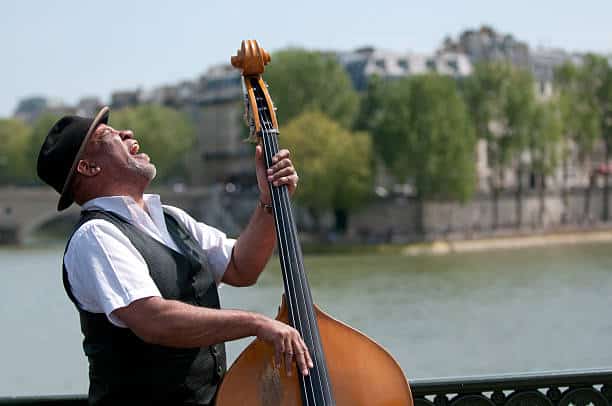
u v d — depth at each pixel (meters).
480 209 107.31
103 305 4.67
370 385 4.81
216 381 5.02
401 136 92.12
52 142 5.06
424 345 36.44
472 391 5.95
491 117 105.19
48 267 73.56
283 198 5.17
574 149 129.38
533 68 139.62
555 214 115.69
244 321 4.64
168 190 124.25
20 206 112.06
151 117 145.38
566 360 33.66
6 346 34.50
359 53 133.38
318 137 91.75
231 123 151.50
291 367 4.66
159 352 4.83
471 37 140.62
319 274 67.69
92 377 4.93
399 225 101.00
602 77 118.88
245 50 5.52
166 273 4.90
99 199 5.00
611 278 60.84
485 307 46.75
